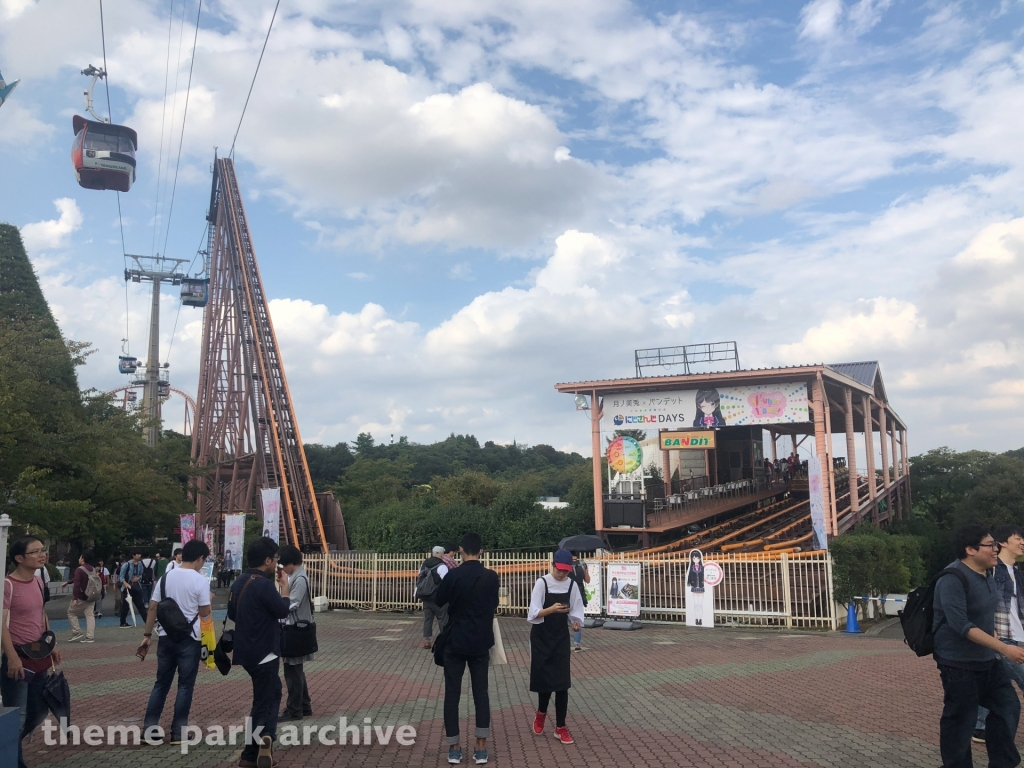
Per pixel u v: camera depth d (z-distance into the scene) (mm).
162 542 53125
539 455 123250
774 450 52656
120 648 17000
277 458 50844
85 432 27062
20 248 51406
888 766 7316
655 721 9367
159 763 7707
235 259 64000
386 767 7516
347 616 24250
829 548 20797
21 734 7191
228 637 7746
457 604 7719
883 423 46094
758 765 7418
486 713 7641
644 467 46531
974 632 6102
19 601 7355
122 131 45094
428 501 39938
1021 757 7582
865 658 14008
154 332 68188
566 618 8539
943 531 52188
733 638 17594
